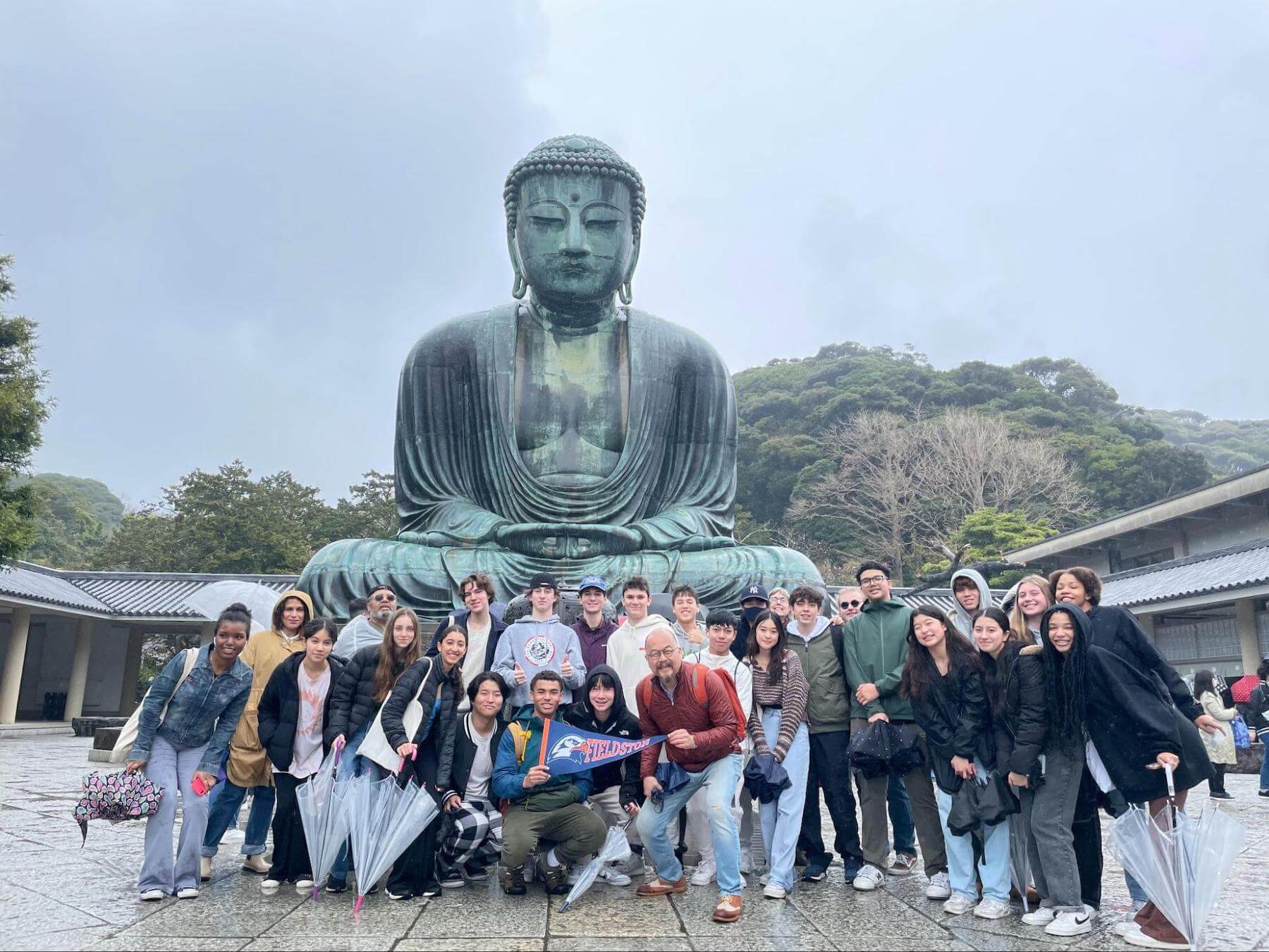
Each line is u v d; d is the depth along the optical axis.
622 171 11.70
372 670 5.56
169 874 5.20
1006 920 4.82
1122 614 4.93
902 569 39.38
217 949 4.12
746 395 54.81
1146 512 27.84
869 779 5.70
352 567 10.46
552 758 5.23
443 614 10.39
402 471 12.00
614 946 4.21
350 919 4.69
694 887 5.52
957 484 40.22
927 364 57.94
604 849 5.16
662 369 12.01
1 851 6.48
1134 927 4.46
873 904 5.14
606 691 5.48
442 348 12.00
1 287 19.64
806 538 41.88
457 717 5.59
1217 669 21.89
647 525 11.23
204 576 26.52
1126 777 4.65
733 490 12.30
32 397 19.30
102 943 4.21
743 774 5.46
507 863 5.17
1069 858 4.66
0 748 16.55
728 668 5.53
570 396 11.82
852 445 43.59
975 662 5.03
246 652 6.11
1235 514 26.41
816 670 5.92
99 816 5.04
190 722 5.34
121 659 28.28
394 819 4.93
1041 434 44.19
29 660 27.52
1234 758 10.97
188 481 33.53
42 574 24.75
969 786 4.94
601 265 11.60
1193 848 4.35
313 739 5.53
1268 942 4.37
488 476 11.67
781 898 5.23
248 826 5.95
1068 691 4.72
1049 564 33.88
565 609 7.27
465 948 4.14
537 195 11.60
